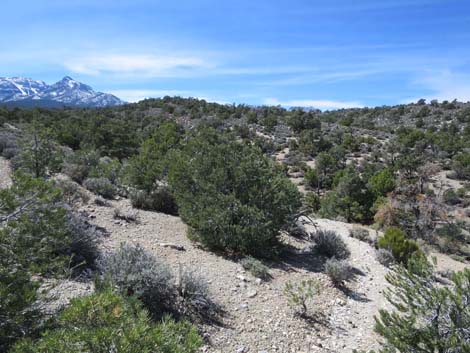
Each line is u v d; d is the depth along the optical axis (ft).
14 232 11.75
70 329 8.59
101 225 28.40
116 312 8.92
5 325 9.93
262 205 30.66
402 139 191.42
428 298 15.03
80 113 219.00
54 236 13.10
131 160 43.19
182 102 341.41
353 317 23.61
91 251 21.16
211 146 34.63
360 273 32.99
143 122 232.12
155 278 17.56
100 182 39.14
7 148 47.75
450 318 14.23
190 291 19.39
